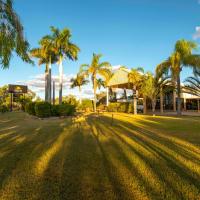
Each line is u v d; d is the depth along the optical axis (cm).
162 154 637
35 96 5725
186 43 2305
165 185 412
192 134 1007
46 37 2927
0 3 447
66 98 4744
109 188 400
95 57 3553
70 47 2945
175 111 3712
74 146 746
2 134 1030
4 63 455
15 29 464
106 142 814
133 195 371
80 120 1806
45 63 3350
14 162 563
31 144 785
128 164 541
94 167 519
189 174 473
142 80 2869
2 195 375
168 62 2434
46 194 378
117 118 2022
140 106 3484
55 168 514
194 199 357
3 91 5072
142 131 1114
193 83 2314
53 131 1115
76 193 381
